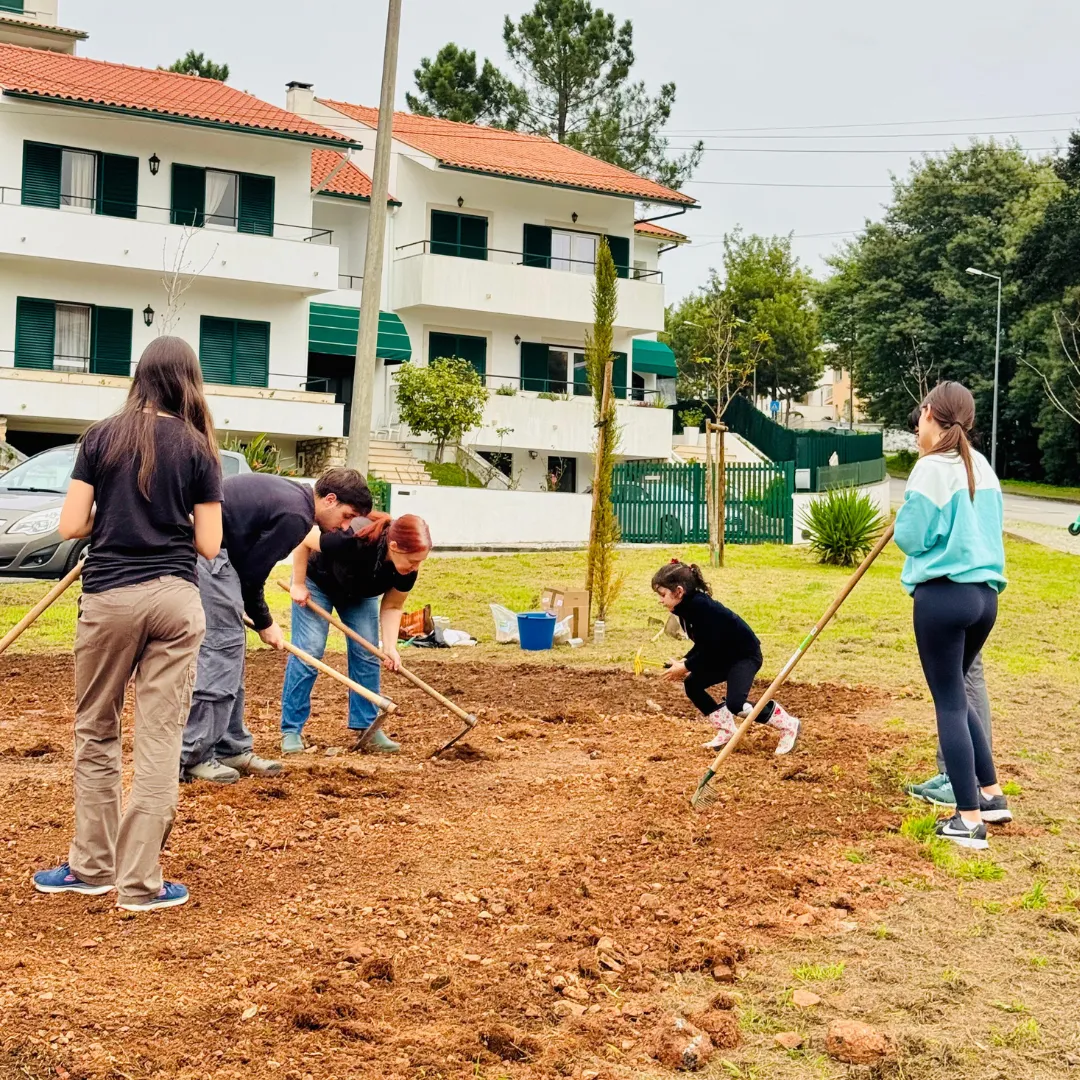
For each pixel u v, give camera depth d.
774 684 6.70
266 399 28.64
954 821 6.26
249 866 5.41
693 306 68.94
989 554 6.20
